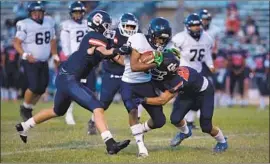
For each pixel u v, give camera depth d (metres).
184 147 18.39
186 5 45.91
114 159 15.88
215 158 16.56
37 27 23.02
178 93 17.12
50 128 22.27
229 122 25.98
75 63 15.98
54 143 18.73
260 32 47.81
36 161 15.77
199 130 23.03
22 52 22.75
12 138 19.81
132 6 45.34
